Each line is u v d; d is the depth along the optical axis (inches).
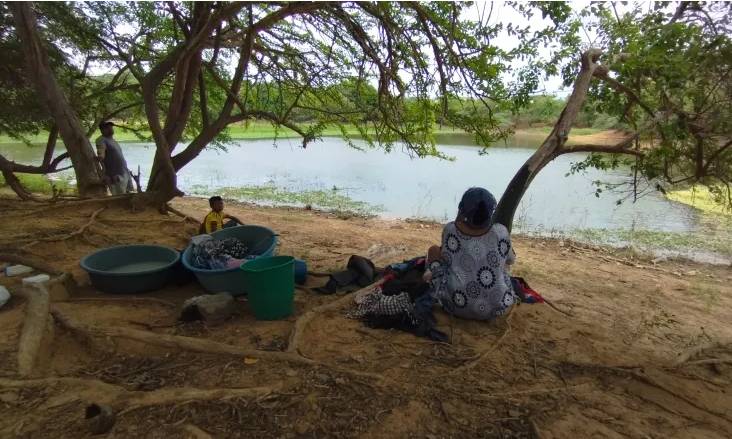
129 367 123.1
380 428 100.1
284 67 328.8
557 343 148.6
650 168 208.7
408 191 593.9
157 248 206.5
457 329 153.6
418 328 149.2
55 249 238.1
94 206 310.5
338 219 438.0
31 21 296.0
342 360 130.3
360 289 179.9
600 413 111.0
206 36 229.0
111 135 342.0
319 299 182.1
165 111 425.4
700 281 287.7
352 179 687.1
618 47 205.2
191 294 185.9
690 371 137.6
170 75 385.1
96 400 104.3
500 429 102.0
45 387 109.0
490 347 142.2
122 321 153.2
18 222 274.2
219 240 207.0
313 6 213.6
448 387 117.3
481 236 155.4
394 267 185.3
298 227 378.0
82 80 426.6
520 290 183.0
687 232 418.0
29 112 398.6
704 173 207.0
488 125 257.0
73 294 178.7
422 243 340.5
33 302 142.3
